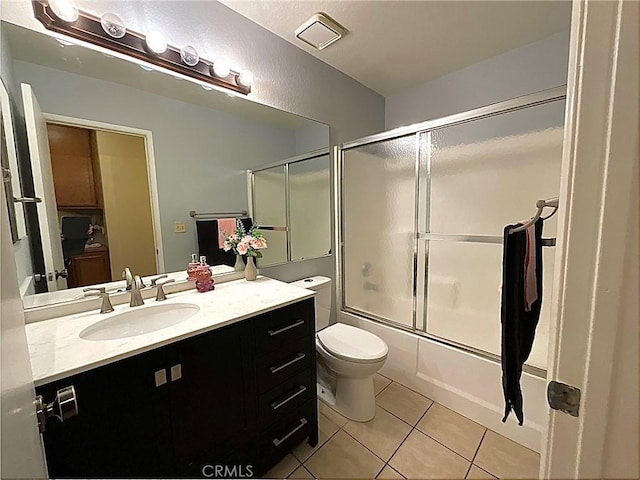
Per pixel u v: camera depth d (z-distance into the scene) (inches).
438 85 92.7
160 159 58.2
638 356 17.3
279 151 77.1
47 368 32.1
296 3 60.9
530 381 57.7
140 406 37.4
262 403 50.9
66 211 48.1
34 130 44.3
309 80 80.7
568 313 19.8
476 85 84.4
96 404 34.1
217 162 66.1
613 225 17.6
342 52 78.5
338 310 98.5
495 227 78.1
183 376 40.9
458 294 84.0
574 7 19.2
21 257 43.8
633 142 16.8
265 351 50.9
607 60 17.4
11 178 41.9
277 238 78.8
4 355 20.3
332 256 94.6
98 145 51.0
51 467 31.7
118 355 35.1
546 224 68.1
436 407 70.9
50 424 31.4
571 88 19.4
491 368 63.3
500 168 76.2
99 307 50.2
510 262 36.4
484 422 63.9
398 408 70.5
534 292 38.4
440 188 85.5
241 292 59.2
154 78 56.2
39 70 44.7
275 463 53.5
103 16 47.4
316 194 87.4
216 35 61.7
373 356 62.4
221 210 67.4
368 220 96.7
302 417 57.5
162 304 52.3
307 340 58.2
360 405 65.9
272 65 72.1
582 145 18.6
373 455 56.0
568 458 20.2
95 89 50.1
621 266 17.5
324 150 87.5
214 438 44.9
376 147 92.5
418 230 86.4
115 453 35.8
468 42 73.7
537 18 64.7
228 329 45.4
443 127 76.2
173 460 40.7
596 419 18.7
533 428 56.4
